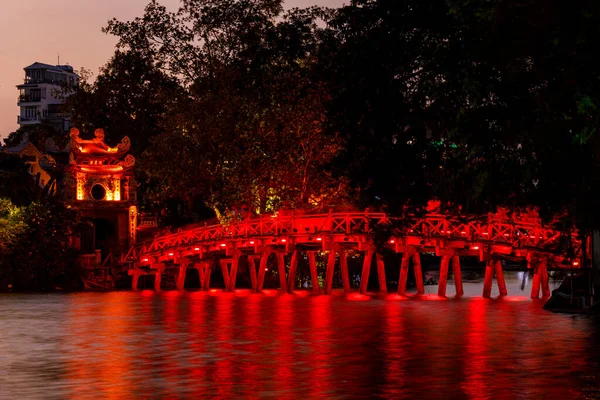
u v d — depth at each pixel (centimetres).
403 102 3591
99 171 8069
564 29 2522
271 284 8012
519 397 2545
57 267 7650
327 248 6650
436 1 3462
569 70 2594
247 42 7831
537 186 3177
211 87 7962
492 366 3098
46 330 4491
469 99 3105
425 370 3031
